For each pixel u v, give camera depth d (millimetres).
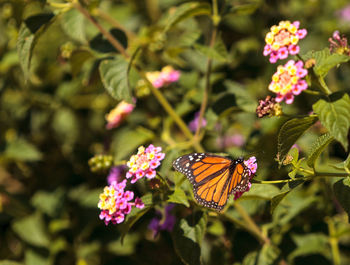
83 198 1326
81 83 1372
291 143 1012
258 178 1091
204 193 1042
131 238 1296
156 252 1300
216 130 1300
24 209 1346
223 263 1229
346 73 1370
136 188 1202
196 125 1301
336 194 1023
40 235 1312
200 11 1178
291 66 998
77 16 1213
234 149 1225
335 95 994
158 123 1294
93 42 1208
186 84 1295
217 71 1328
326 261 1217
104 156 1180
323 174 1021
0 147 1342
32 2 1240
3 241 1388
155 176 1058
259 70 1354
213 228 1220
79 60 1218
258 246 1190
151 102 1331
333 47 1024
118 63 1174
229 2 1238
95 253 1302
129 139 1256
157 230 1203
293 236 1219
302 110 1259
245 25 1389
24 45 1142
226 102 1205
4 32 1390
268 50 1014
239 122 1342
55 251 1305
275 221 1181
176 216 1210
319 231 1219
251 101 1201
